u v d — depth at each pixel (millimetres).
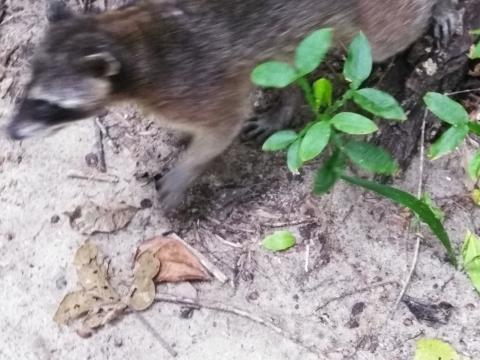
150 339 752
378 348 740
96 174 850
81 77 678
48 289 786
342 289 774
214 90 740
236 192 832
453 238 798
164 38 709
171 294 773
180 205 820
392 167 664
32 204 836
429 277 778
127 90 721
